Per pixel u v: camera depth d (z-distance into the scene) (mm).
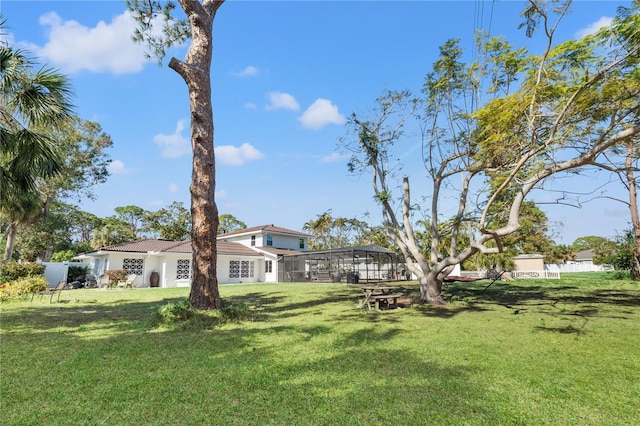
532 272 26781
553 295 14367
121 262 23156
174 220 45062
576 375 4297
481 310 10352
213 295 8883
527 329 7312
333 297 14406
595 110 8219
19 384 3926
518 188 10273
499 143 9891
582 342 6082
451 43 11992
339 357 5094
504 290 16703
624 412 3260
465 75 12180
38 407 3320
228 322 8062
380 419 3098
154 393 3674
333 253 27734
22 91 7887
